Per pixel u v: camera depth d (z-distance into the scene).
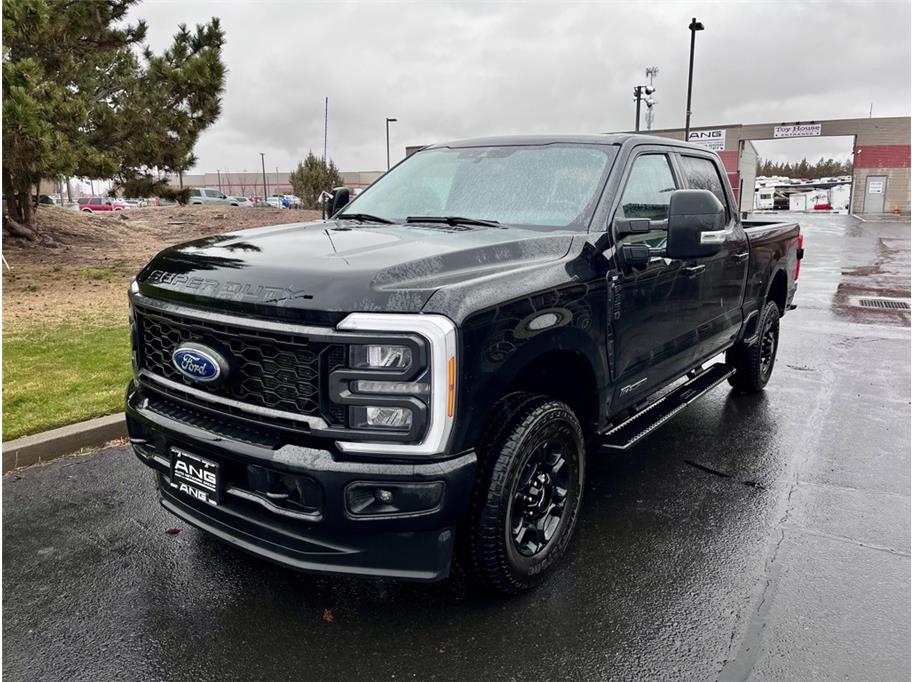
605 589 3.20
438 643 2.82
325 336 2.46
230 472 2.80
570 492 3.30
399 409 2.51
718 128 45.88
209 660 2.72
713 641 2.85
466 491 2.62
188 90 14.09
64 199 61.47
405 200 4.17
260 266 2.77
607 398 3.59
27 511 3.89
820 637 2.88
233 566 3.38
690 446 5.04
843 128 45.91
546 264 3.12
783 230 6.25
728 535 3.72
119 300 9.94
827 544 3.63
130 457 4.64
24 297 10.05
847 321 9.97
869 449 4.99
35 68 9.89
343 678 2.63
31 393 5.46
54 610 3.02
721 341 5.14
